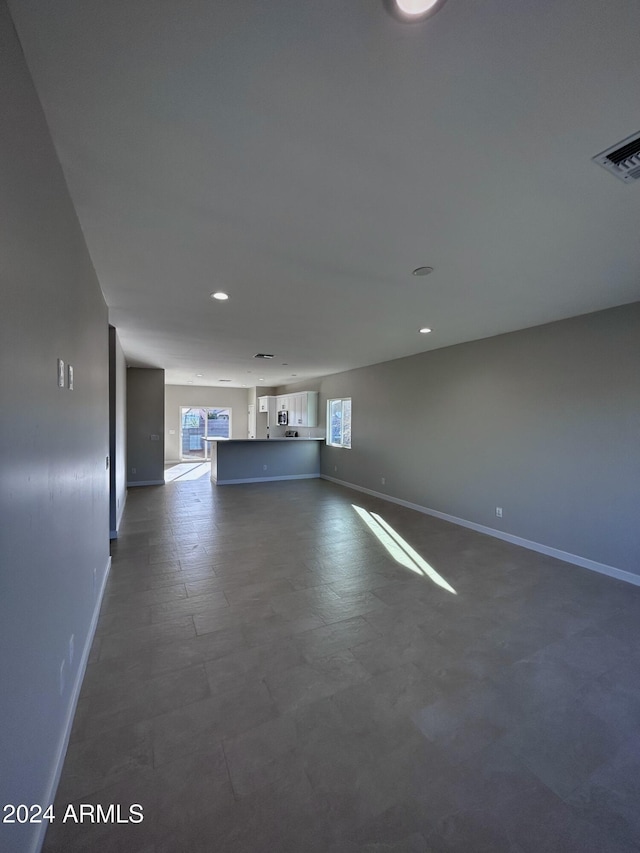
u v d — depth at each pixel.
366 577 3.28
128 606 2.72
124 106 1.20
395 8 0.91
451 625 2.50
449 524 4.96
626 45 1.01
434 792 1.38
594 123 1.29
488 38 0.99
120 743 1.56
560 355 3.77
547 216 1.88
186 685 1.91
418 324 3.96
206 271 2.57
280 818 1.28
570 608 2.75
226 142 1.37
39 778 1.19
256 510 5.66
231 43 1.00
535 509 4.00
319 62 1.06
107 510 3.38
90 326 2.31
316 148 1.41
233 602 2.80
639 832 1.25
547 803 1.35
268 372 8.02
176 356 6.05
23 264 1.05
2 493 0.90
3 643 0.92
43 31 0.96
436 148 1.41
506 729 1.67
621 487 3.29
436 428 5.34
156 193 1.69
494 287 2.86
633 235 2.07
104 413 3.17
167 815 1.28
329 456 8.36
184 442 11.63
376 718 1.72
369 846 1.20
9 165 0.94
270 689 1.89
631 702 1.84
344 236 2.10
